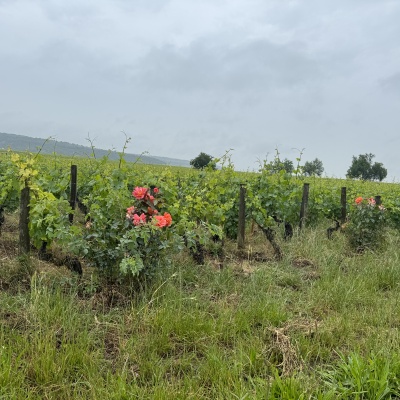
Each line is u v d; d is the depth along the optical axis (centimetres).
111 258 456
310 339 397
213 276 562
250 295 503
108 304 452
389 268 638
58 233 468
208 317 432
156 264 480
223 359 357
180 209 698
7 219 830
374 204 845
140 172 997
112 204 506
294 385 299
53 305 414
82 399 288
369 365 333
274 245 719
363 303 520
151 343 369
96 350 358
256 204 757
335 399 301
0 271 479
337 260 701
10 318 387
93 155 776
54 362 320
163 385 306
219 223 745
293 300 514
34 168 688
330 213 1071
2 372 291
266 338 394
